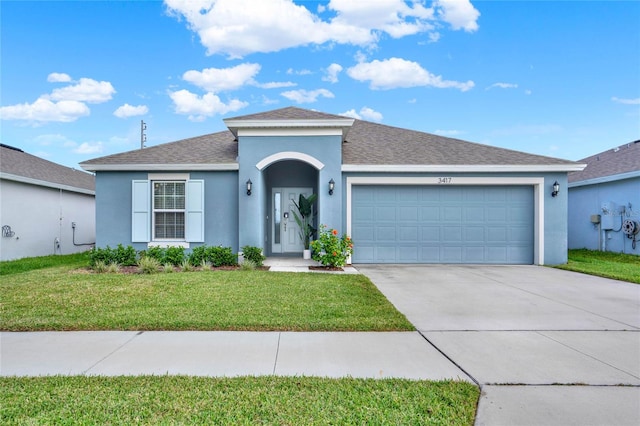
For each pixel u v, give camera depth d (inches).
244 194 454.6
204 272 390.0
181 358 168.9
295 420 118.6
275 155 454.3
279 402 128.9
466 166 474.9
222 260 436.8
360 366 161.3
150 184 469.4
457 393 136.2
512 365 163.2
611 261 515.8
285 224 555.5
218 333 203.2
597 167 671.1
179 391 136.4
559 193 482.6
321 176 456.4
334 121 442.9
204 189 471.8
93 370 155.6
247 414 121.7
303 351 178.5
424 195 486.6
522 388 141.6
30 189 581.3
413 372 155.4
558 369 159.2
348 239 437.1
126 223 472.1
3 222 530.0
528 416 122.4
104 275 367.2
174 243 468.1
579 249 654.5
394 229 485.4
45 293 285.3
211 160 472.4
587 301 281.1
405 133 607.8
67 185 654.5
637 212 553.9
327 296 282.2
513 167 475.8
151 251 436.5
